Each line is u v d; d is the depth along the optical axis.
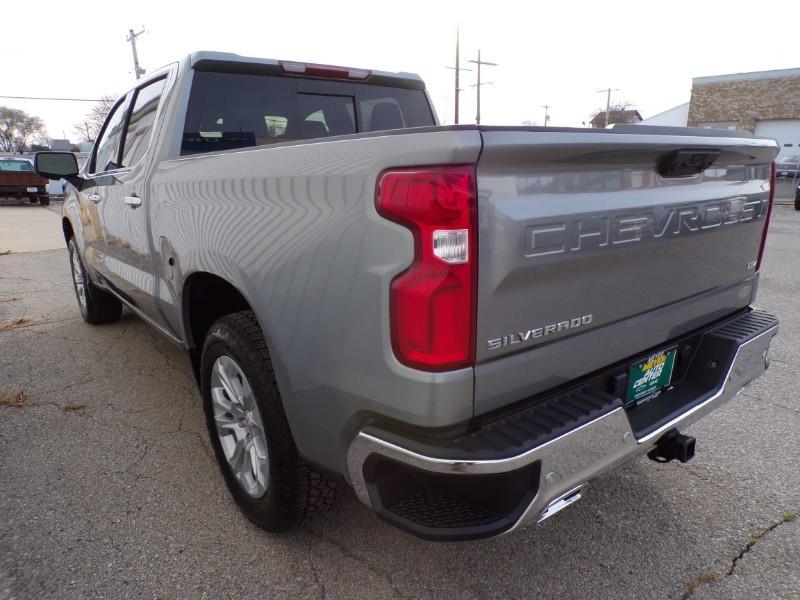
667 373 2.06
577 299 1.59
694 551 2.09
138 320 5.23
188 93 2.69
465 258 1.32
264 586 1.94
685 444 1.96
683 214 1.85
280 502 1.99
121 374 3.88
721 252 2.13
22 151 71.62
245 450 2.21
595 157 1.51
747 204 2.19
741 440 2.87
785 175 23.50
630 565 2.02
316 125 3.14
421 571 2.00
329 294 1.55
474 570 2.01
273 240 1.73
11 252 10.02
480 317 1.38
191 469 2.68
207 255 2.12
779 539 2.14
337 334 1.54
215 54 2.75
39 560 2.06
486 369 1.42
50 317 5.39
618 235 1.63
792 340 4.39
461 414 1.40
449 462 1.37
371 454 1.52
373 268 1.42
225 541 2.17
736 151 1.99
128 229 3.09
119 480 2.58
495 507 1.50
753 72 28.56
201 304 2.54
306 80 3.07
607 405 1.60
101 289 4.73
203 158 2.20
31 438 2.98
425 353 1.35
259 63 2.88
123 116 3.46
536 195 1.42
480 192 1.31
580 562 2.04
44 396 3.52
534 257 1.43
